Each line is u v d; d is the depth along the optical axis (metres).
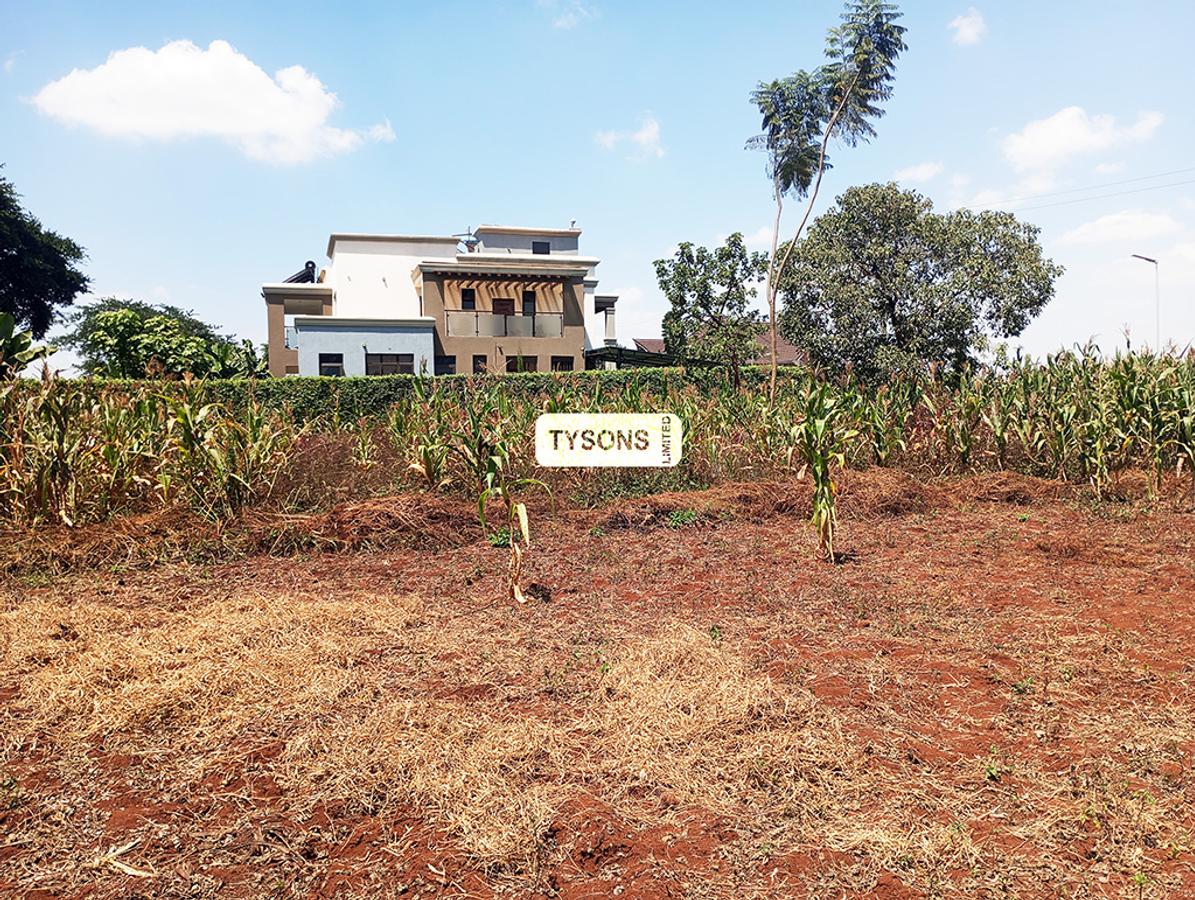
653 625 5.12
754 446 10.64
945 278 19.14
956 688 4.07
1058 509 9.05
